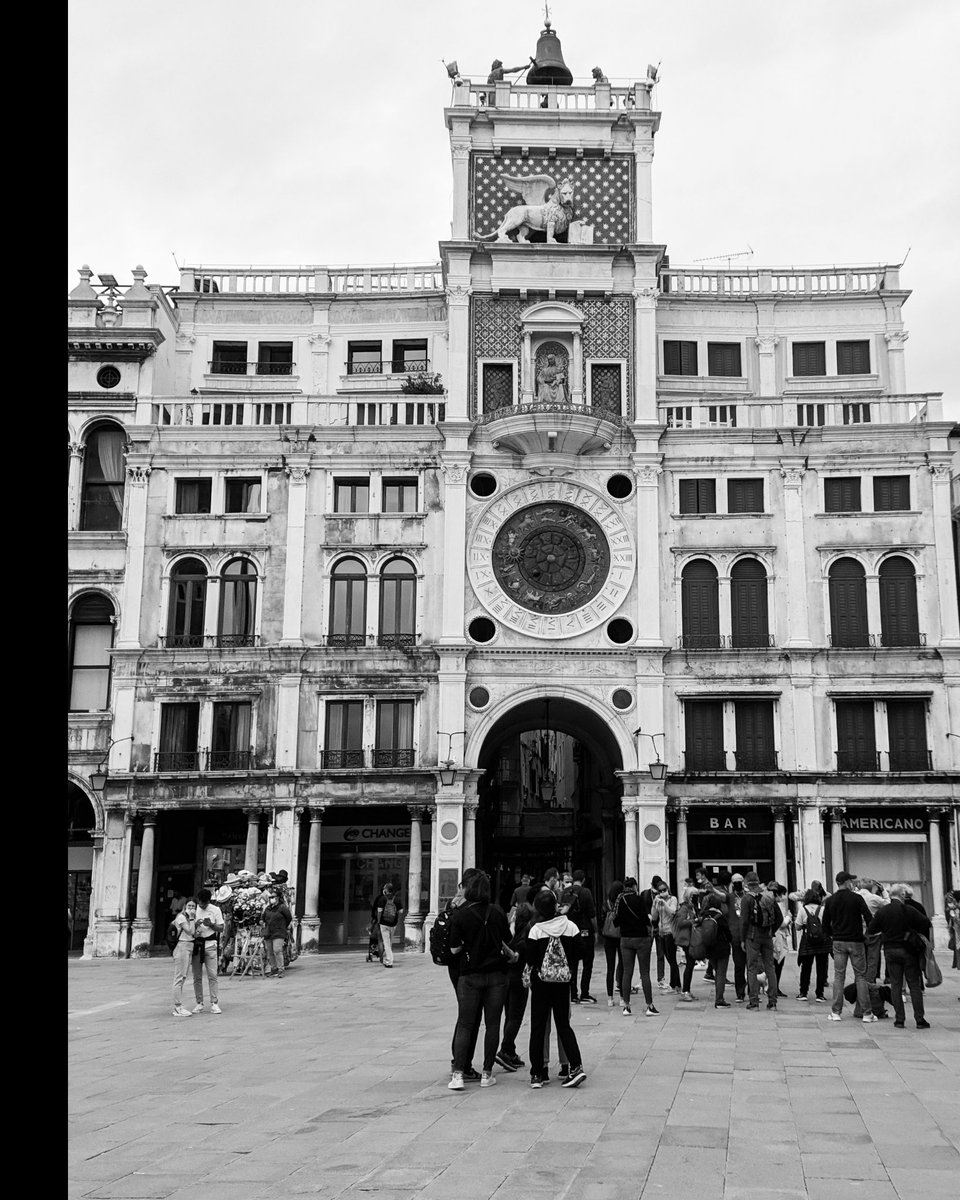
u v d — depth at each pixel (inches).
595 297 1638.8
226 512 1593.3
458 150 1678.2
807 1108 477.1
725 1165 386.6
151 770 1523.1
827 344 1765.5
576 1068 527.8
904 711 1514.5
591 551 1566.2
